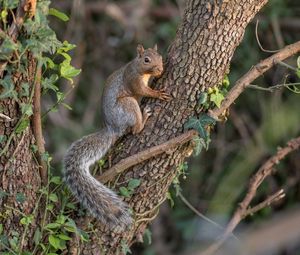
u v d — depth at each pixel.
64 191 7.64
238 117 14.62
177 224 14.03
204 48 7.42
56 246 7.31
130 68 8.22
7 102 6.99
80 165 7.73
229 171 13.58
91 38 16.03
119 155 7.79
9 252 7.20
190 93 7.54
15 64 6.79
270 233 3.00
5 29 6.61
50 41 6.79
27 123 7.04
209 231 9.68
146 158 7.50
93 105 15.55
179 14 15.24
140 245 14.48
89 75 15.96
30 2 6.59
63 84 15.48
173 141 7.46
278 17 15.13
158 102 7.70
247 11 7.41
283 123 7.58
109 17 16.16
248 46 14.72
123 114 7.97
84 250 7.67
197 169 14.52
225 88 7.80
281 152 9.87
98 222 7.65
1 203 7.23
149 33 15.80
